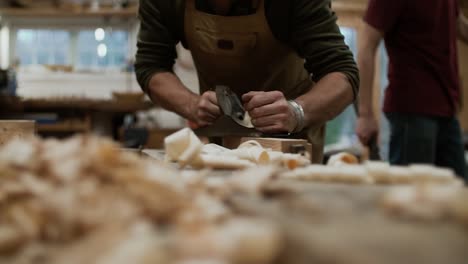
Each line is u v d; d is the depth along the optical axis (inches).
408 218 16.4
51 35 171.5
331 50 50.1
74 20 167.6
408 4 59.4
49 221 15.4
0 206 16.3
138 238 12.9
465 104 140.0
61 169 17.2
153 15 55.9
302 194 20.6
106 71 156.9
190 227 14.4
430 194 17.2
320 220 16.1
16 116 115.6
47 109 120.2
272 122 44.8
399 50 62.1
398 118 62.4
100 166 17.2
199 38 53.7
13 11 154.1
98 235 14.0
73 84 154.2
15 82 122.0
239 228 13.2
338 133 129.9
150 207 16.5
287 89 56.7
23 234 15.3
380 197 20.4
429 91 60.9
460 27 69.5
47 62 172.2
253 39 52.2
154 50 57.0
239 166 32.2
